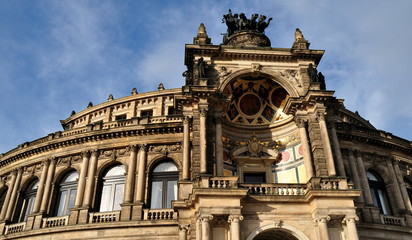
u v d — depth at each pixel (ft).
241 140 127.54
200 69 120.26
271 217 97.25
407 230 128.88
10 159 152.97
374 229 124.16
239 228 92.22
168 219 118.21
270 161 124.16
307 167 111.14
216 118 115.44
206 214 92.07
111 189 132.16
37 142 152.05
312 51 127.95
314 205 97.14
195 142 110.22
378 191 141.08
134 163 132.67
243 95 131.75
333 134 118.83
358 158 139.74
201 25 136.05
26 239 125.08
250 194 99.19
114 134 137.69
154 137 136.15
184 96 118.83
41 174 141.28
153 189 130.00
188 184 108.17
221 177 99.04
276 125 128.36
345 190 97.86
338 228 98.84
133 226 118.21
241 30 147.84
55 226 122.93
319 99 116.88
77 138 139.54
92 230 119.75
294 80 125.08
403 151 151.12
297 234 96.07
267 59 128.67
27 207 142.10
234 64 126.31
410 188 150.30
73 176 139.64
